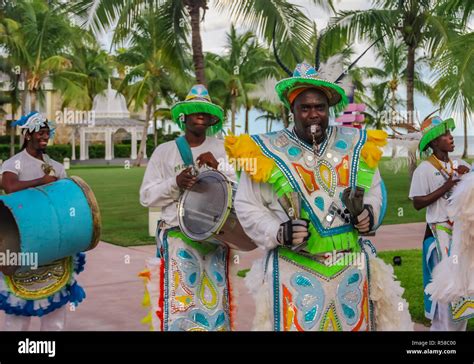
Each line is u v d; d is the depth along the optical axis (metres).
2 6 28.62
